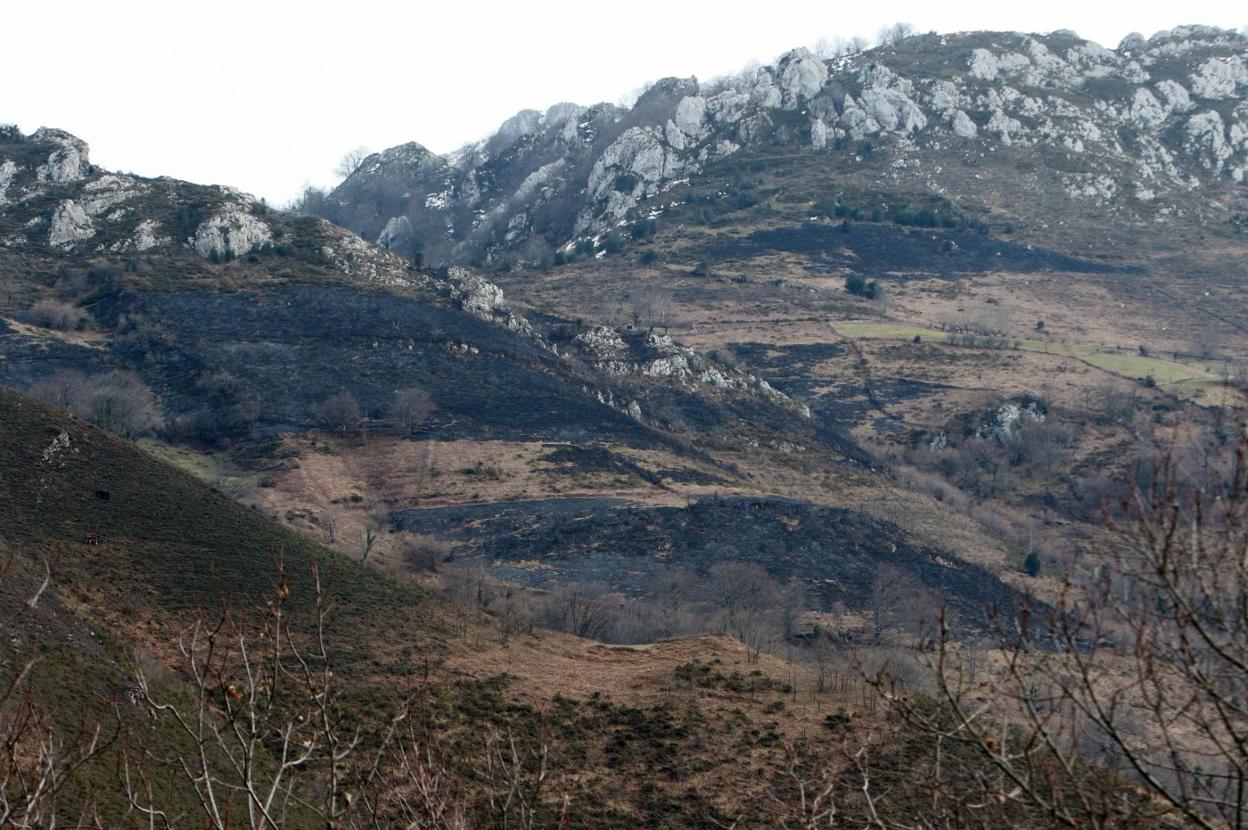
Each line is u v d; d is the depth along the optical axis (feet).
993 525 477.77
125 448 304.91
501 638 277.44
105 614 217.56
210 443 463.01
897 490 515.50
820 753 200.54
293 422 481.87
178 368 512.22
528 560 388.16
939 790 40.91
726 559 395.34
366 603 267.59
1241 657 35.68
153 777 126.82
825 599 368.68
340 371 527.81
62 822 106.73
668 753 211.41
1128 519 39.63
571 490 450.30
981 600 371.35
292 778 44.01
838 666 257.34
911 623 333.83
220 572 254.88
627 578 377.91
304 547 289.53
